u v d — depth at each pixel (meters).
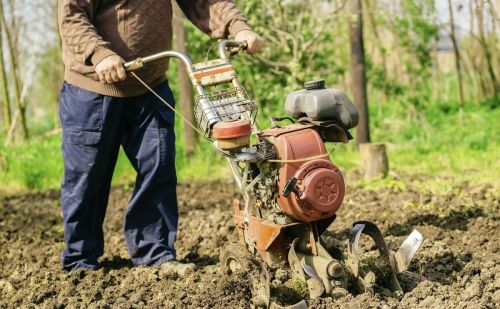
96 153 4.89
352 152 10.07
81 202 4.98
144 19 4.77
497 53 14.80
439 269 4.47
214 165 10.48
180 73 10.52
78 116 4.84
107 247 6.13
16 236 6.98
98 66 4.45
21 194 9.84
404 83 15.38
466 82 16.64
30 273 5.31
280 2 10.53
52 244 6.44
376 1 12.88
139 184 5.07
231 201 7.94
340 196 3.81
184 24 10.47
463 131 11.85
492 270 4.30
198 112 4.20
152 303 4.29
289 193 3.74
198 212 7.36
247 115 4.15
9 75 17.45
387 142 11.91
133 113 4.95
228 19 4.84
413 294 3.97
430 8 12.87
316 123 3.91
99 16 4.73
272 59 11.44
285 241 4.06
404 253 3.97
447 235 5.42
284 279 4.00
